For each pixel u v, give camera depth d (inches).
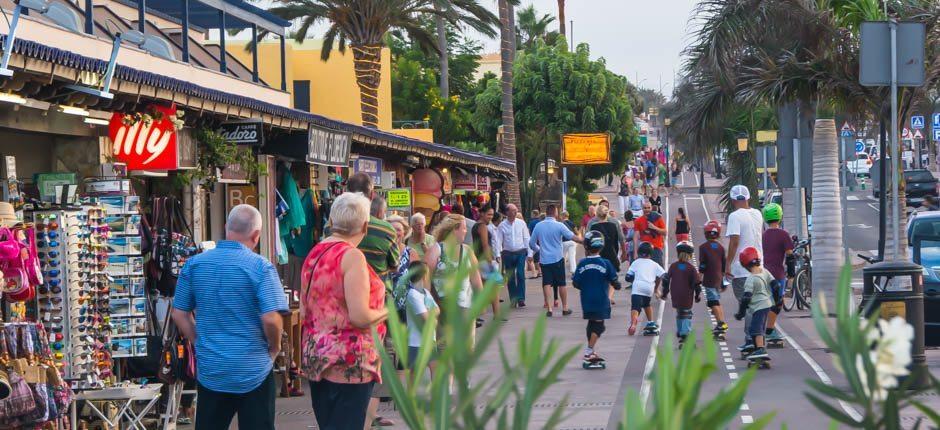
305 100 1968.5
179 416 552.1
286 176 750.5
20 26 611.2
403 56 2974.9
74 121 506.3
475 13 1637.6
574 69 2659.9
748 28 959.0
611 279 714.2
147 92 485.7
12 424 393.1
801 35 936.9
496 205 1876.2
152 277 506.0
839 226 967.0
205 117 609.3
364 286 355.6
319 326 359.6
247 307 362.9
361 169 973.8
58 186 475.5
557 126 2637.8
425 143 1125.1
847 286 91.7
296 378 645.9
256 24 1022.4
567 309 1061.8
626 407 83.0
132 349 488.7
